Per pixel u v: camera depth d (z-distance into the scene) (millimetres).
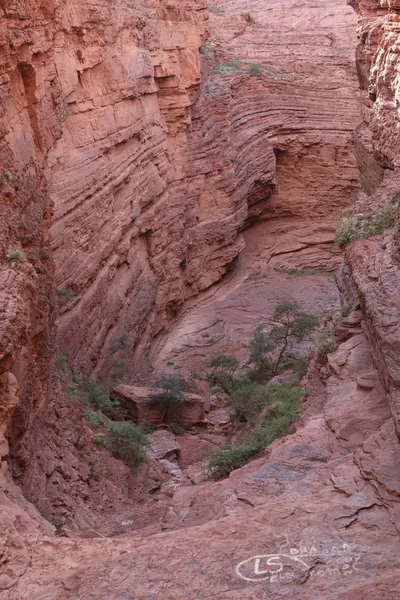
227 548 6477
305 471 8992
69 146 23000
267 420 15586
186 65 34750
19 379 10516
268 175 41812
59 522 11188
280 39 47969
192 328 33094
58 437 13734
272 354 28031
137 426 21062
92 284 24031
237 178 38312
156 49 32250
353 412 9984
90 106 24781
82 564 6457
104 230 25359
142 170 30312
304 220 44188
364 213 16578
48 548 6707
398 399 8586
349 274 16141
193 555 6367
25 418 10711
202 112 36406
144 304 28766
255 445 13109
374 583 5727
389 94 20781
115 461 16250
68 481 12820
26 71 13438
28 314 9789
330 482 7836
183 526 9086
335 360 12008
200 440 21203
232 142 38188
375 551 6289
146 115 31297
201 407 22547
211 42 45375
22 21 13031
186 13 35344
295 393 16156
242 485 8742
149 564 6273
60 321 20797
